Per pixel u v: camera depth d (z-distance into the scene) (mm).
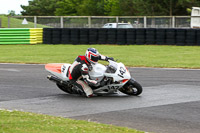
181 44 35438
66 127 9203
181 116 11125
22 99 13812
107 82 13930
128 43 36969
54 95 14641
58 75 14484
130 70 21125
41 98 14023
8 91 15383
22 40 38688
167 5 76500
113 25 48281
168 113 11492
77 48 34438
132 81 14070
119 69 13812
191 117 11016
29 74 19953
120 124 10273
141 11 80875
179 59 26344
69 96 14445
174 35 35625
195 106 12453
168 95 14266
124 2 89188
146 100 13430
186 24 47719
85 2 101438
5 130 8531
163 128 9852
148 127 9945
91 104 12914
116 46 35969
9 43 38719
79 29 37750
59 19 50094
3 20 56750
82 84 14148
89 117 11070
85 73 13438
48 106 12641
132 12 89875
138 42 36750
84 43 37781
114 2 92938
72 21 50281
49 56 28609
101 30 37375
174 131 9570
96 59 13688
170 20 47875
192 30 34938
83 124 9766
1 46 37188
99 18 50281
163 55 28812
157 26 48438
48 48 34812
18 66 23172
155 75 19281
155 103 12914
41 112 11750
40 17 49562
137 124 10258
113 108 12227
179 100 13375
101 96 14422
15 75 19609
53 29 38375
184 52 30703
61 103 13125
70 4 104812
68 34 38094
